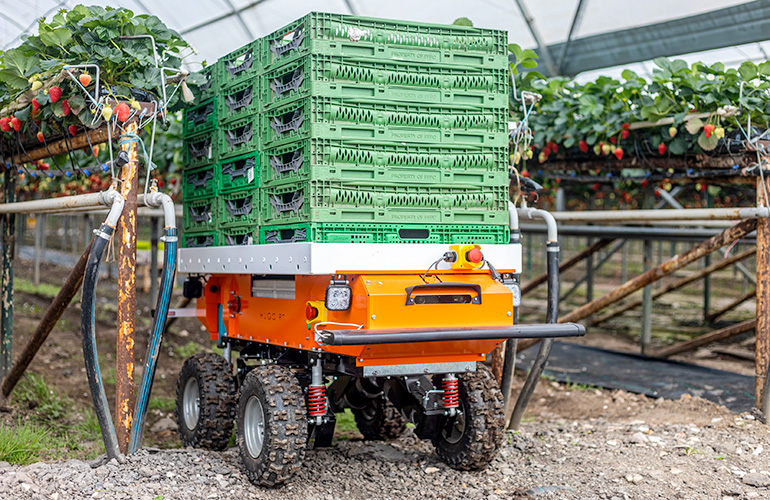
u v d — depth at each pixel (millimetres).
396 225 4250
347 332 3760
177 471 4504
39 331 5938
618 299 7188
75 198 5133
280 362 4828
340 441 5863
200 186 5480
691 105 6523
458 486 4523
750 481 4551
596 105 6930
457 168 4422
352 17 4148
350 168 4129
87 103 4898
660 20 9180
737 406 6633
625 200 12188
